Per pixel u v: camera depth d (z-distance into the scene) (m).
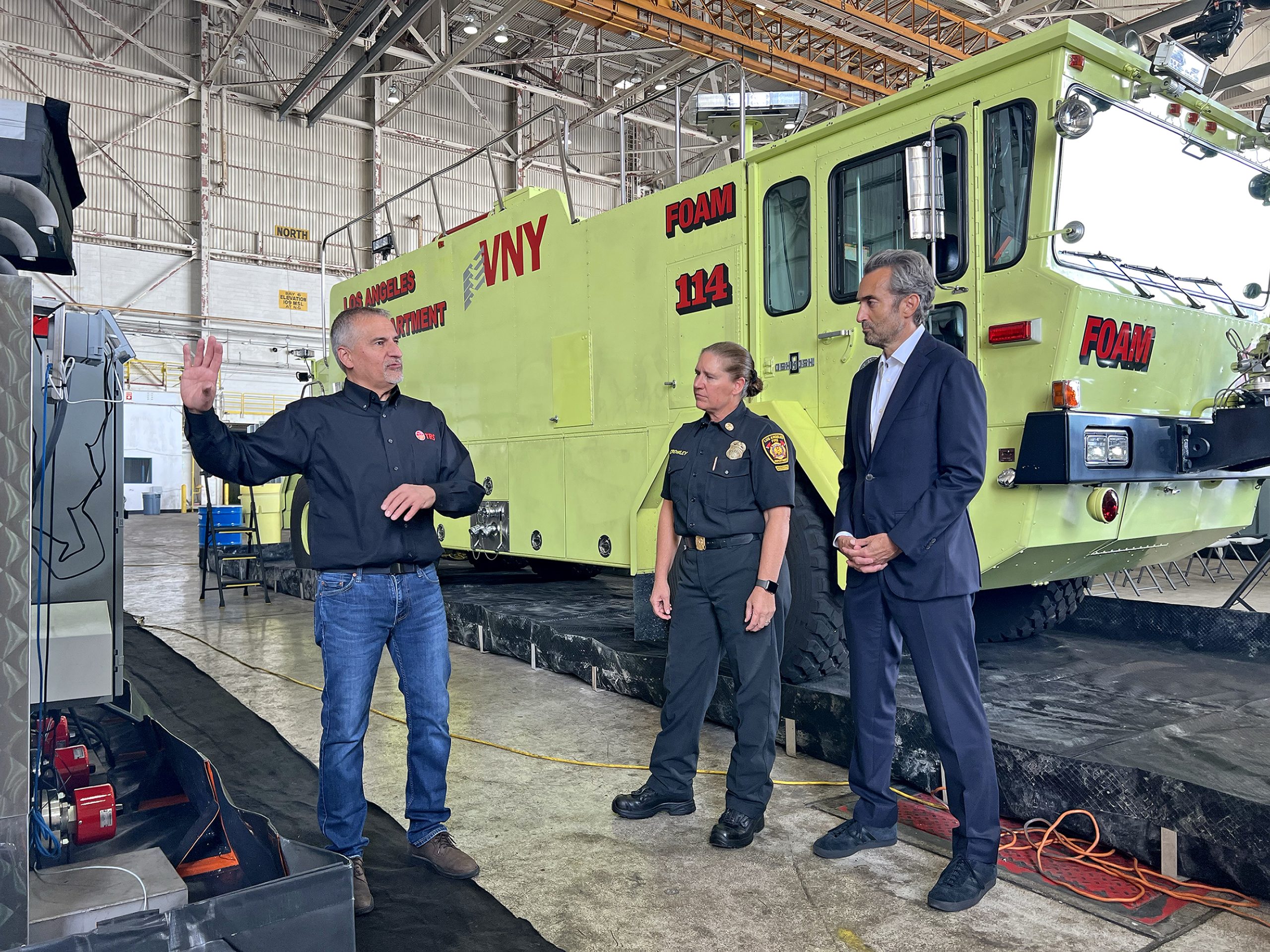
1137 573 9.67
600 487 5.01
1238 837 2.28
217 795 2.22
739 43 14.69
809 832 2.82
